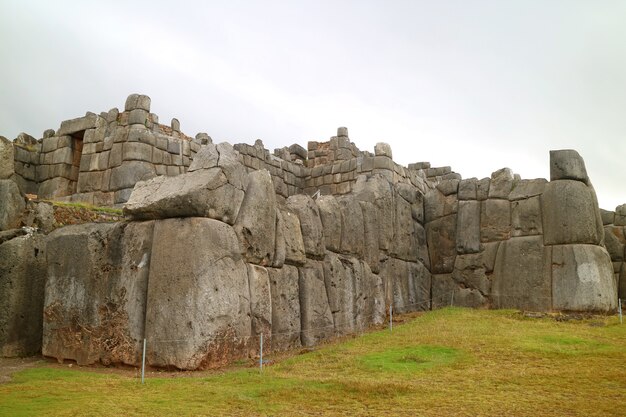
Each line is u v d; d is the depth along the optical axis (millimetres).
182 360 10883
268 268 13445
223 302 11422
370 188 18891
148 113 19984
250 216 12898
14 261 13055
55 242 13062
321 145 26953
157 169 19406
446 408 7906
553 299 17141
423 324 15852
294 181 24016
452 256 20328
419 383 9547
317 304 14766
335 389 9008
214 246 11562
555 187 17875
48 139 21578
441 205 20938
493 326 14844
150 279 11586
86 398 8391
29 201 14836
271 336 12992
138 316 11688
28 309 13125
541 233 18047
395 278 18844
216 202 12000
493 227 19281
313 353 12641
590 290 16562
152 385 9414
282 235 13938
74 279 12617
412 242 20172
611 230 21266
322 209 16156
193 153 20719
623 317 15969
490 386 9250
